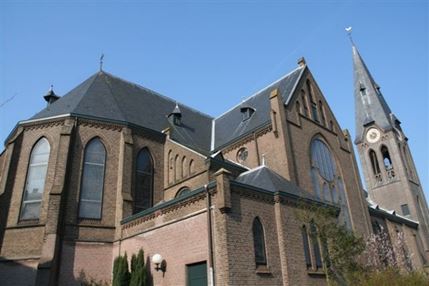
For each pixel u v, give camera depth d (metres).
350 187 35.78
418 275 18.55
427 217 59.59
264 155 30.39
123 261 21.36
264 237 19.12
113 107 31.22
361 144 66.94
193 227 19.34
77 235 24.36
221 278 16.81
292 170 28.48
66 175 25.31
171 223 20.83
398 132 66.00
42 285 21.25
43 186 26.02
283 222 20.22
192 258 18.75
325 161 34.16
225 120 40.44
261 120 33.34
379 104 67.19
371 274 19.16
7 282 23.17
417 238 51.97
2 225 24.77
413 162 65.56
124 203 26.05
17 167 26.94
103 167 27.39
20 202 25.64
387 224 43.78
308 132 33.38
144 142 30.52
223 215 17.78
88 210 25.58
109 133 28.67
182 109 40.50
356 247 21.22
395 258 33.66
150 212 22.72
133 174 28.48
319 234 20.77
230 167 27.53
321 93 38.62
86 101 30.30
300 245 20.50
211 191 18.94
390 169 62.59
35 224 24.41
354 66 72.94
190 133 36.66
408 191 59.03
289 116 31.80
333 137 37.09
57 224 23.20
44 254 22.14
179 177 28.92
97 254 24.41
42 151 27.38
